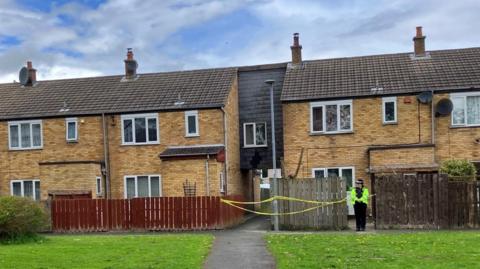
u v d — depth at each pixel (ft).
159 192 95.61
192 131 94.89
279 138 102.32
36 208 58.13
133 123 97.35
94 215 73.97
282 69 104.47
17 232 55.31
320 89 93.91
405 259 39.55
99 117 98.73
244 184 108.99
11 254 44.52
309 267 36.55
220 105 93.09
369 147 88.99
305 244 50.37
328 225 68.33
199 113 94.53
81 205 74.23
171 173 89.10
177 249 47.78
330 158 91.71
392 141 89.76
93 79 112.16
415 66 96.27
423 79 91.50
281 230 69.10
